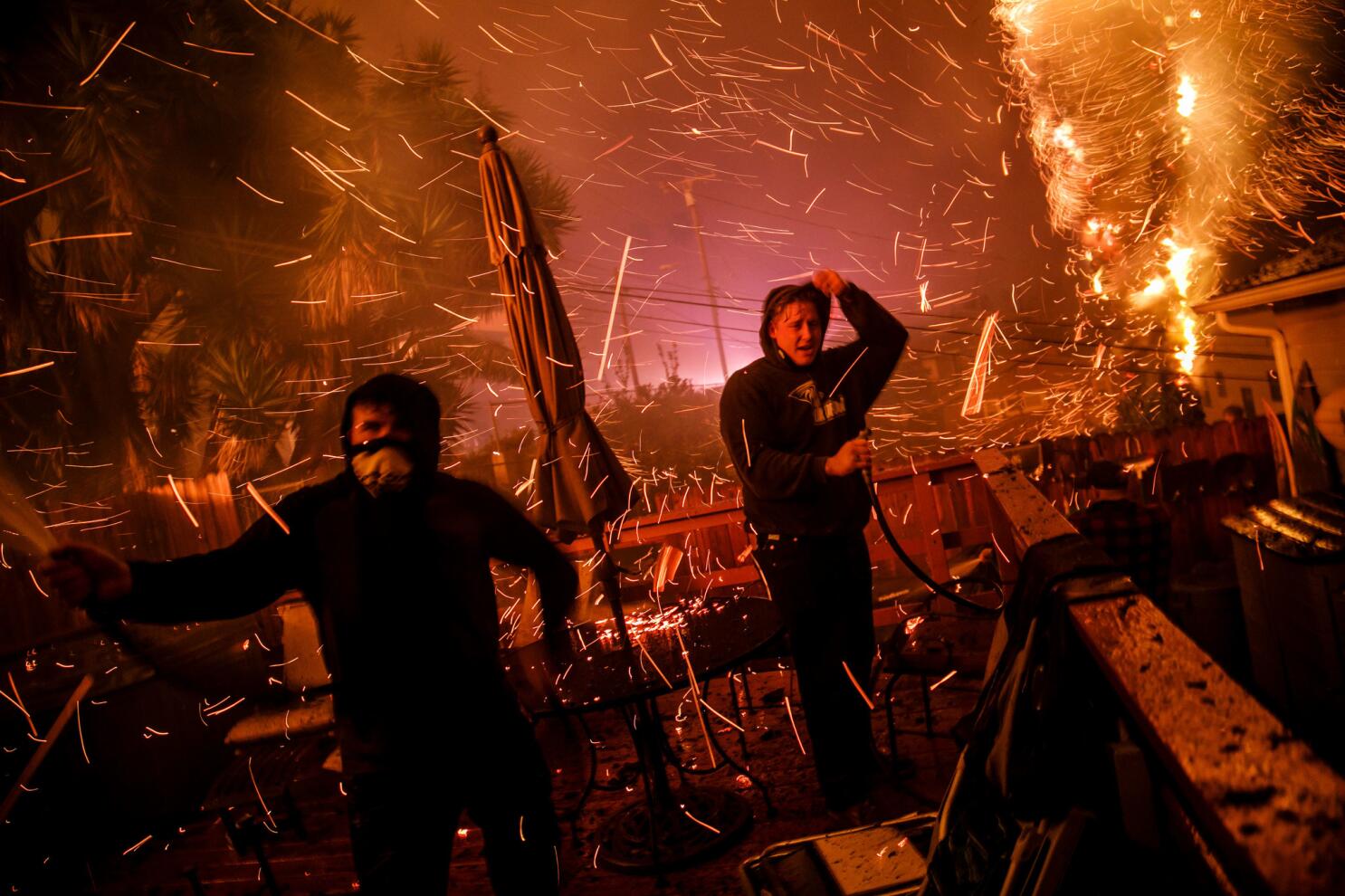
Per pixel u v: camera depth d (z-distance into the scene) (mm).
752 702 4324
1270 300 5227
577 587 2299
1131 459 7742
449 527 2035
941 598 3928
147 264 8195
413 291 9578
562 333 3180
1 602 4383
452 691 1984
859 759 2979
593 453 3146
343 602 1967
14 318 6805
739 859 2863
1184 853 891
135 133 7348
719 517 5406
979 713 1552
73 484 7273
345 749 2000
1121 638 957
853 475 2986
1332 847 521
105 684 4379
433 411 2148
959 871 1396
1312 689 3590
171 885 3674
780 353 3047
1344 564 3236
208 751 5090
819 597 2928
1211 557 7367
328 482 2121
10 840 3840
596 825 3336
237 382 8227
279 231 9250
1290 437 5402
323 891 3330
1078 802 1116
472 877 3143
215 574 1938
